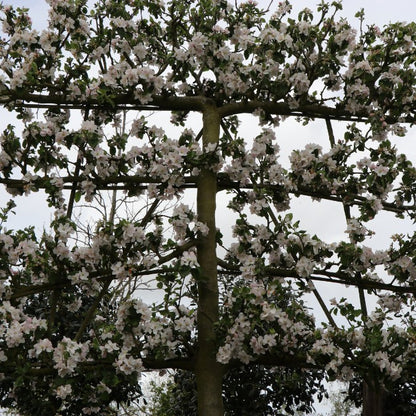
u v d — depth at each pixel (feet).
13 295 13.91
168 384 25.61
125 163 15.21
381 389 15.17
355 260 15.08
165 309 14.38
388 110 17.29
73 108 15.65
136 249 14.26
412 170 15.90
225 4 16.84
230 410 19.60
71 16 15.79
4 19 16.19
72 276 13.92
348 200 15.76
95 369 13.50
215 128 16.35
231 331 13.92
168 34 17.63
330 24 16.71
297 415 25.72
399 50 16.75
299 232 14.85
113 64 16.51
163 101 16.34
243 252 15.40
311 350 14.28
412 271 15.28
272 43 16.05
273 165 15.84
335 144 16.29
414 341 14.14
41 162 14.82
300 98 16.83
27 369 13.05
